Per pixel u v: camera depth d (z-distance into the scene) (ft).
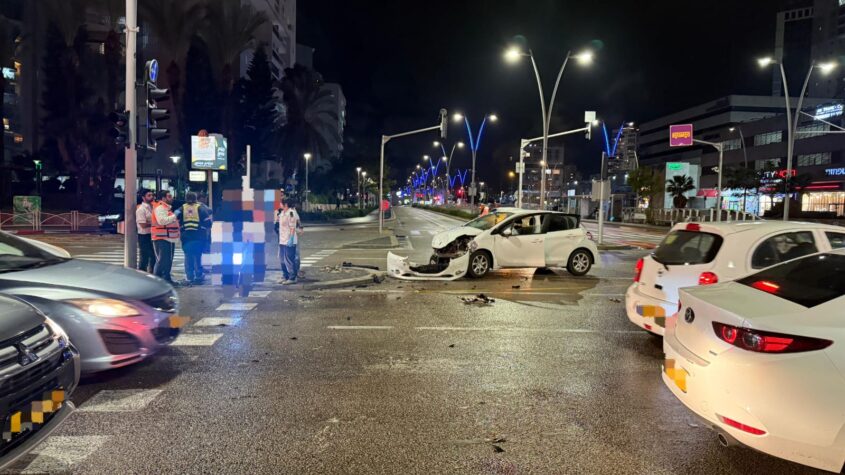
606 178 72.38
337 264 51.47
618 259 59.31
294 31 308.81
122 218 92.12
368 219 191.62
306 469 12.30
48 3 128.06
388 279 41.27
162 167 170.19
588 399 16.85
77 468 12.26
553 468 12.51
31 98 187.62
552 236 43.39
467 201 389.19
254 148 154.71
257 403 16.20
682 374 12.95
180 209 37.68
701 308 12.77
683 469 12.56
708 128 344.08
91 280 18.63
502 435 14.21
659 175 212.84
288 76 164.25
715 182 270.87
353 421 14.98
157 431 14.23
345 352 21.61
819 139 200.44
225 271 34.30
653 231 131.03
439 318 27.91
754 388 10.96
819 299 11.79
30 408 10.87
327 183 227.40
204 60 133.18
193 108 133.69
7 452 10.22
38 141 178.19
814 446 10.48
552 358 21.15
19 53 180.96
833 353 10.55
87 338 17.16
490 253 42.06
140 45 137.08
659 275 22.11
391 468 12.39
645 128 423.23
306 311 29.37
